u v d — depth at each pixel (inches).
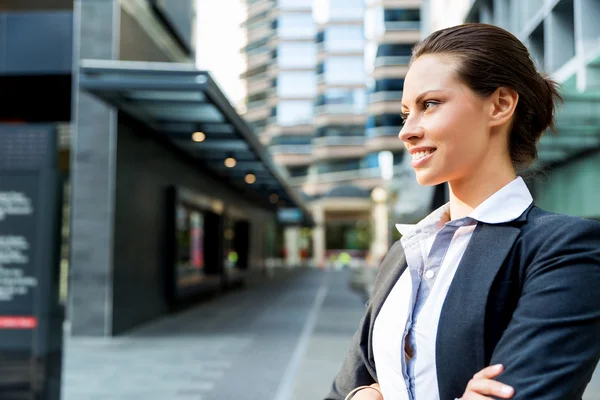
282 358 315.9
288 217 1530.5
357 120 2117.4
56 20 424.8
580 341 29.8
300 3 2252.7
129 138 422.6
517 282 34.1
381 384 40.6
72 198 397.1
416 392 36.4
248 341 376.5
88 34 414.0
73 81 410.6
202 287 618.8
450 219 42.4
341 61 2134.6
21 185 169.5
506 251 34.5
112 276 393.1
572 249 32.2
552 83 42.6
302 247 2471.7
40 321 167.6
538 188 407.5
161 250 496.4
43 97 493.7
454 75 37.5
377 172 2062.0
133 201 431.8
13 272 168.6
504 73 37.4
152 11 494.9
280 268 1731.1
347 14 2139.5
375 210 1902.1
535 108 39.1
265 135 2351.1
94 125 399.2
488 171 38.6
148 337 394.6
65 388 245.3
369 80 2052.2
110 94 360.5
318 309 579.5
